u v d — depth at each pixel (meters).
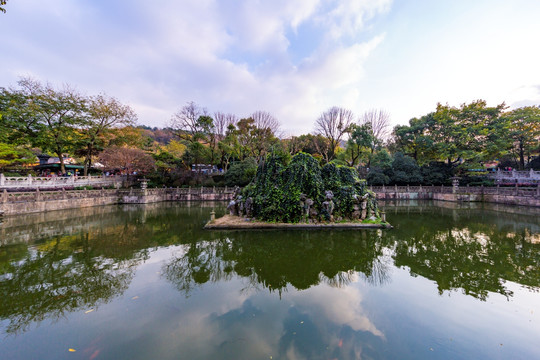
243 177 35.31
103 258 10.20
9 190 21.28
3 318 5.74
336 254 10.66
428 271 8.73
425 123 40.09
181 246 11.97
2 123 24.33
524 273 8.53
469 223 17.61
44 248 11.61
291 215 16.20
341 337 4.98
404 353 4.52
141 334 5.09
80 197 25.25
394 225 16.80
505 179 33.22
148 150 43.31
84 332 5.17
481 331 5.25
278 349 4.60
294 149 43.34
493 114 33.81
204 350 4.57
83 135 31.41
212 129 42.03
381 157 37.72
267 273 8.59
